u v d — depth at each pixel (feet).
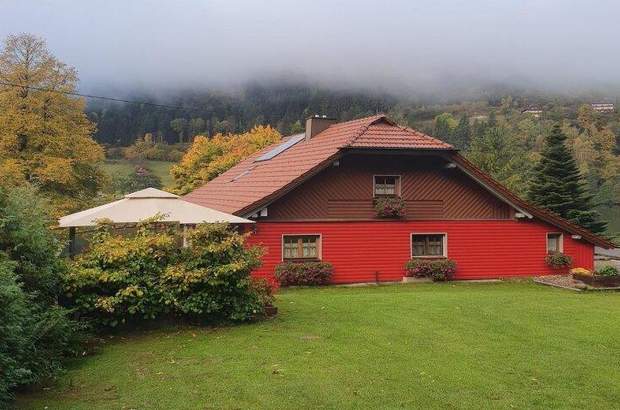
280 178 76.38
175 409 23.79
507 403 24.89
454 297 52.49
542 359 31.30
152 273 37.65
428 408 24.20
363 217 76.02
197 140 175.52
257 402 24.62
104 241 38.96
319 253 74.38
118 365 29.91
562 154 130.52
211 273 38.32
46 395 25.38
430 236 79.20
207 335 36.27
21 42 110.63
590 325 39.88
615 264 99.19
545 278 79.41
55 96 110.63
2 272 23.26
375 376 27.96
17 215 31.35
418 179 78.28
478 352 32.40
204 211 45.21
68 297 35.40
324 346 33.30
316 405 24.35
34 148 110.93
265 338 35.27
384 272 76.64
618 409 24.49
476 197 80.18
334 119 92.63
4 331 22.67
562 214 128.77
